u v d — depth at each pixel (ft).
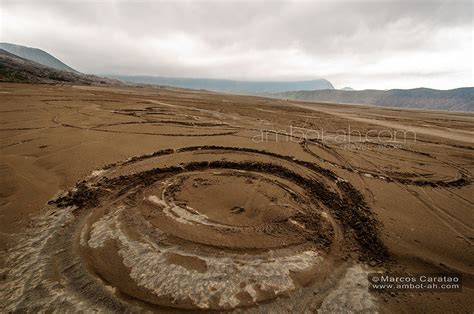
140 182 29.55
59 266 17.47
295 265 18.71
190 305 15.31
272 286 16.89
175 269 17.61
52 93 105.50
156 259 18.38
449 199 30.48
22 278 16.40
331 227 23.44
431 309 15.76
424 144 59.41
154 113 76.48
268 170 35.55
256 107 119.75
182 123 64.18
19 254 18.17
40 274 16.78
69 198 25.17
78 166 32.14
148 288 16.20
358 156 45.52
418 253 20.38
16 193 25.29
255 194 28.40
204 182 30.58
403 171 39.32
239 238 21.08
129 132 51.57
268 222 23.50
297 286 17.02
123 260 18.19
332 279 17.74
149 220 22.65
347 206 27.27
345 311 15.47
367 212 26.21
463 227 24.43
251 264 18.51
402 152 50.42
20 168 30.76
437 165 43.47
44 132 47.55
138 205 24.88
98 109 76.48
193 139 49.42
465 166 44.09
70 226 21.36
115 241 19.93
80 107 77.71
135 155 37.73
